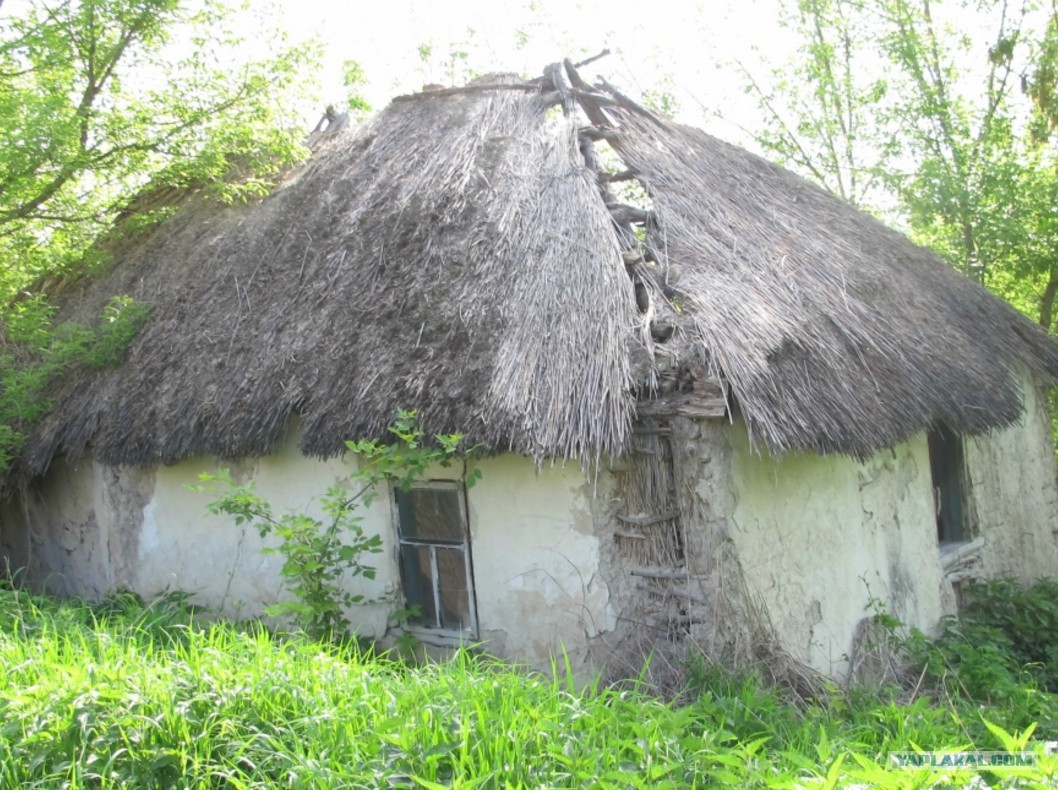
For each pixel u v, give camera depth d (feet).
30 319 27.58
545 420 17.61
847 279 23.29
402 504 22.06
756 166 28.96
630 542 19.16
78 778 11.60
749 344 17.71
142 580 26.78
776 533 19.81
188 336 25.76
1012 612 26.32
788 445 16.81
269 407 21.95
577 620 19.67
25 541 30.89
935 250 42.14
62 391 27.35
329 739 12.40
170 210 32.89
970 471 27.89
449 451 18.07
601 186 23.16
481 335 20.07
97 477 27.76
